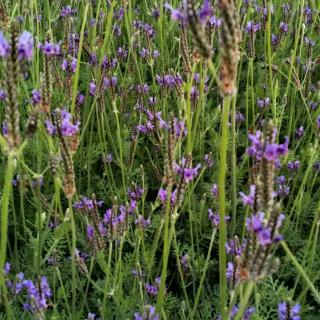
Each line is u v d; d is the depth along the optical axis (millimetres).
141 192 650
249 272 433
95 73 798
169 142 500
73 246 551
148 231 758
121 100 891
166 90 833
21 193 649
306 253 617
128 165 776
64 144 493
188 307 607
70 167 500
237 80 958
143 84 923
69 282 667
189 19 433
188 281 678
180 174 510
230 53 435
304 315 634
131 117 892
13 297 567
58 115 485
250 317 563
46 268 659
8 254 725
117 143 880
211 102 927
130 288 663
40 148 628
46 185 795
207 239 758
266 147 429
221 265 482
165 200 560
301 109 872
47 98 545
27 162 785
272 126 432
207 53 440
